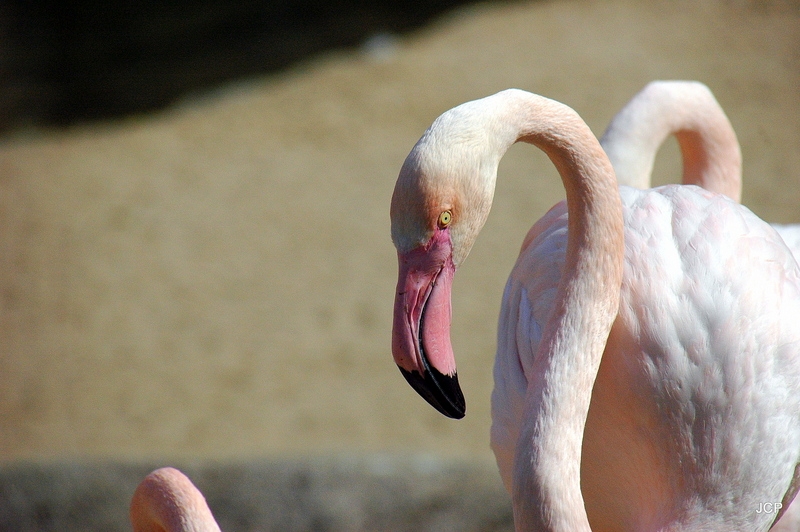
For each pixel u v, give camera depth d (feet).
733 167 16.52
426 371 10.16
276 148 51.42
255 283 39.45
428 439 28.84
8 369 34.63
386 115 52.95
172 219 45.09
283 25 68.90
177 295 39.01
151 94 61.72
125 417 31.35
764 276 11.32
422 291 10.13
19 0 74.84
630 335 11.30
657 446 11.39
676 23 58.54
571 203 10.98
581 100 49.16
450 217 9.93
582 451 12.19
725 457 11.12
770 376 11.09
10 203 47.83
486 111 10.06
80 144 55.36
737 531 11.28
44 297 39.42
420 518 22.39
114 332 36.76
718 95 48.21
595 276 10.86
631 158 16.15
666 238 11.53
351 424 30.01
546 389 10.62
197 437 29.58
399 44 62.69
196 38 69.05
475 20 64.54
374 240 42.16
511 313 13.17
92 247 43.14
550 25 61.05
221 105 58.39
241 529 22.70
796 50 52.70
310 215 44.42
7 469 23.39
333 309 37.29
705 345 11.09
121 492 23.12
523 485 10.28
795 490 11.98
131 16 73.67
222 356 34.78
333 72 59.88
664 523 11.37
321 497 22.71
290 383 32.81
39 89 63.52
